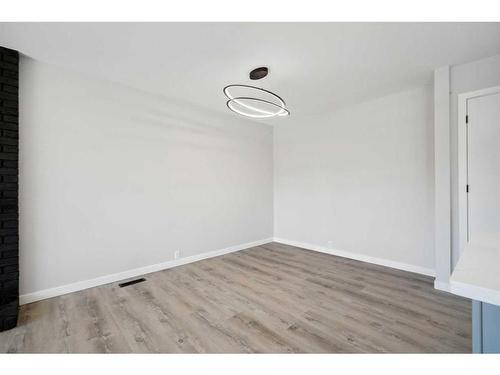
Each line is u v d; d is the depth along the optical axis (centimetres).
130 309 224
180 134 354
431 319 207
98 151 279
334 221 407
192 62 244
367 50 224
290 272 322
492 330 88
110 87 288
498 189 238
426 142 308
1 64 216
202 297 249
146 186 319
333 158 407
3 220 215
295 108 392
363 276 306
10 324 191
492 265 95
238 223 438
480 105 245
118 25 187
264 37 204
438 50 226
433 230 304
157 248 329
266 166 491
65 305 231
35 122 240
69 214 260
